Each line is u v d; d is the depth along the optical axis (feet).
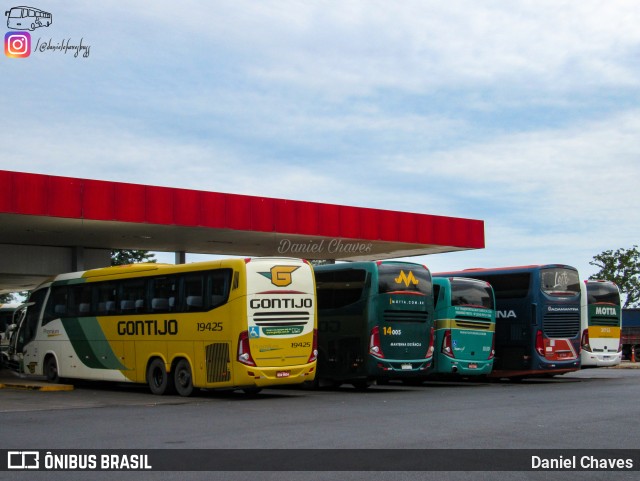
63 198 87.56
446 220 122.11
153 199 93.76
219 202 98.94
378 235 113.70
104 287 74.79
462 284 81.05
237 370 60.39
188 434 39.34
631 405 54.24
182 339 65.36
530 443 35.55
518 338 85.10
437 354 79.71
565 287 86.74
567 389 72.69
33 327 84.94
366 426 41.96
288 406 55.47
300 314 63.93
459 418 45.80
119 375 71.72
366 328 71.31
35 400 62.03
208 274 63.93
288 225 104.88
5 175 84.17
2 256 113.91
